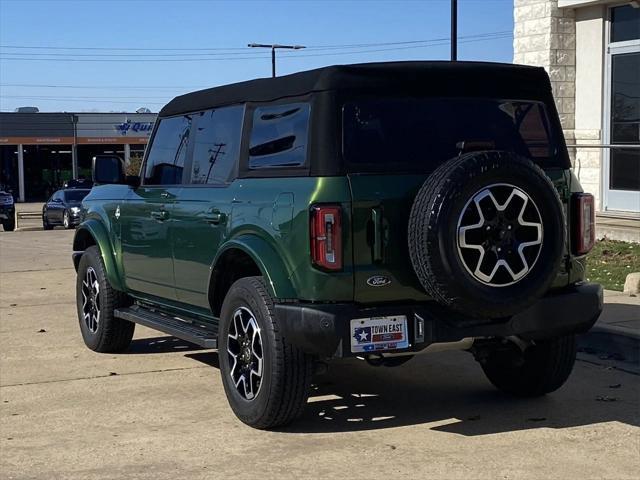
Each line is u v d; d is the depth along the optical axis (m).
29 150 64.69
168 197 6.87
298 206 5.26
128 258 7.66
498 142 5.73
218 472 5.00
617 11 13.62
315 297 5.19
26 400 6.65
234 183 6.05
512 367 6.44
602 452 5.24
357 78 5.41
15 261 16.39
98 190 8.52
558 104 14.23
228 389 5.90
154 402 6.53
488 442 5.45
